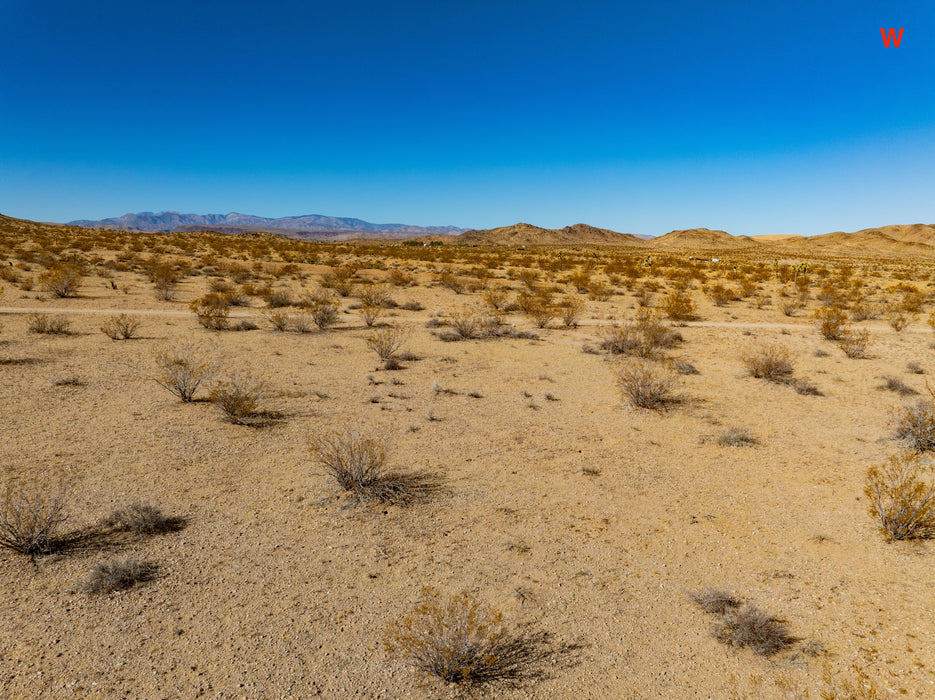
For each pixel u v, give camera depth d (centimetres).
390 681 423
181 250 5566
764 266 6469
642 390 1202
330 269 4553
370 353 1667
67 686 406
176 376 1176
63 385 1183
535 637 476
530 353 1748
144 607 498
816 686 421
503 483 793
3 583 525
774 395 1291
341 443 886
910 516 648
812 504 742
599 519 693
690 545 634
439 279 3884
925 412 993
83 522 639
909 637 474
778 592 545
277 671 428
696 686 425
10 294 2425
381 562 584
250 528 645
